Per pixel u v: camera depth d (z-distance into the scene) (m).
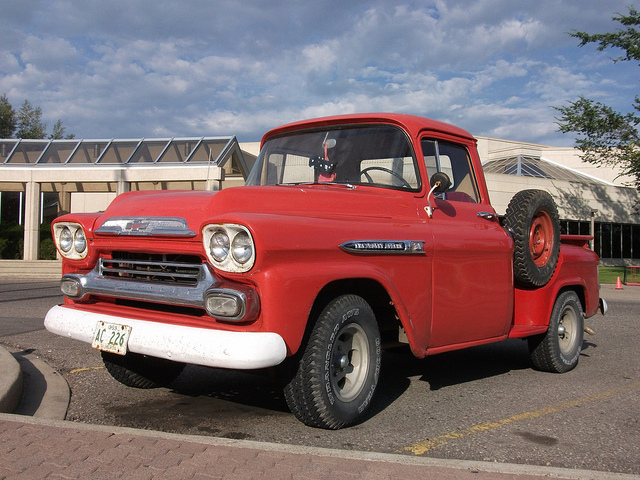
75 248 3.97
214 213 3.36
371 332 3.68
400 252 3.76
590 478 2.65
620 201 32.53
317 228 3.31
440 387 4.87
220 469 2.61
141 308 3.68
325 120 4.60
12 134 42.88
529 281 5.07
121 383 4.59
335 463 2.71
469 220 4.59
